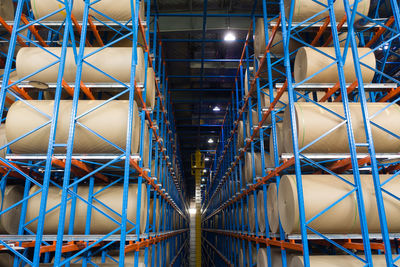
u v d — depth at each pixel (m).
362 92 5.59
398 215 5.95
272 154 9.46
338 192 6.09
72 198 6.82
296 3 7.92
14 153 6.64
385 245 4.93
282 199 7.27
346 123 5.80
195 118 25.06
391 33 10.30
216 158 30.25
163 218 14.69
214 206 29.91
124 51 7.48
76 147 6.52
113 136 6.53
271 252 9.59
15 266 5.91
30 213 6.96
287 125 7.77
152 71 10.48
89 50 7.43
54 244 6.06
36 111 6.50
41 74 7.13
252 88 11.88
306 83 7.11
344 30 8.26
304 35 9.64
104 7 7.89
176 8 14.81
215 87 20.89
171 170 18.81
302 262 5.93
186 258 33.62
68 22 6.50
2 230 7.15
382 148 6.41
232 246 17.98
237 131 16.45
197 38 16.12
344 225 6.05
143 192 8.09
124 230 5.95
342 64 6.01
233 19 14.88
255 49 11.30
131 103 6.54
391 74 11.95
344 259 5.87
